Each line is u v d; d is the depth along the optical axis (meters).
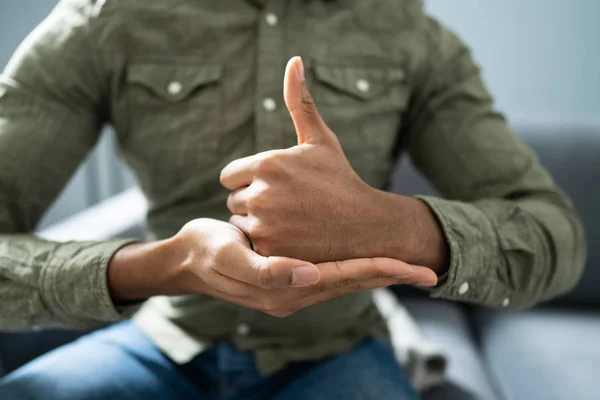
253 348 0.67
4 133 0.62
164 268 0.52
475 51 1.70
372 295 0.76
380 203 0.50
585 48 1.65
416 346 0.91
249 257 0.43
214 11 0.66
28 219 0.64
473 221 0.57
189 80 0.65
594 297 1.23
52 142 0.64
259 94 0.64
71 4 0.66
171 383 0.65
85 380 0.62
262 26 0.66
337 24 0.69
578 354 0.99
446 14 1.68
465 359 1.00
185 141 0.65
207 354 0.68
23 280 0.56
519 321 1.16
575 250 0.64
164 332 0.69
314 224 0.47
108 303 0.55
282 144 0.64
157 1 0.65
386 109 0.69
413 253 0.52
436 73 0.72
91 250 0.56
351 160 0.67
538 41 1.67
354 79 0.68
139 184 0.69
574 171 1.26
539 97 1.71
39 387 0.60
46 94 0.63
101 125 0.70
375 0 0.72
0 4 1.26
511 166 0.69
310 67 0.67
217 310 0.67
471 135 0.71
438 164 0.74
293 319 0.67
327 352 0.69
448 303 1.27
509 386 0.95
